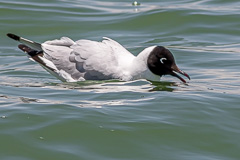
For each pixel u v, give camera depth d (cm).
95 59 1523
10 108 1213
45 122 1131
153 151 1037
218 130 1134
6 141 1048
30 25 2152
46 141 1057
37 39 2050
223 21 2191
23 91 1397
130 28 2159
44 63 1556
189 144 1073
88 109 1216
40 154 1009
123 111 1212
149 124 1141
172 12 2258
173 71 1530
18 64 1786
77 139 1071
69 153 1013
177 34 2106
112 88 1431
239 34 2089
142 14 2259
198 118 1188
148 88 1438
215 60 1783
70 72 1538
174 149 1051
